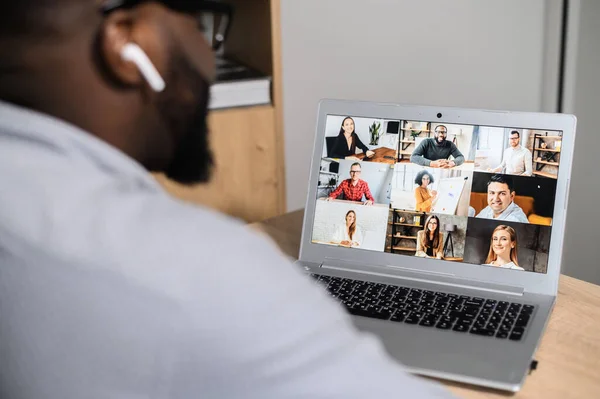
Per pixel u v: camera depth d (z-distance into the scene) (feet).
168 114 1.50
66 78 1.38
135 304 1.29
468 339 2.94
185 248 1.33
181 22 1.45
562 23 6.76
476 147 3.53
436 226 3.56
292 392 1.30
